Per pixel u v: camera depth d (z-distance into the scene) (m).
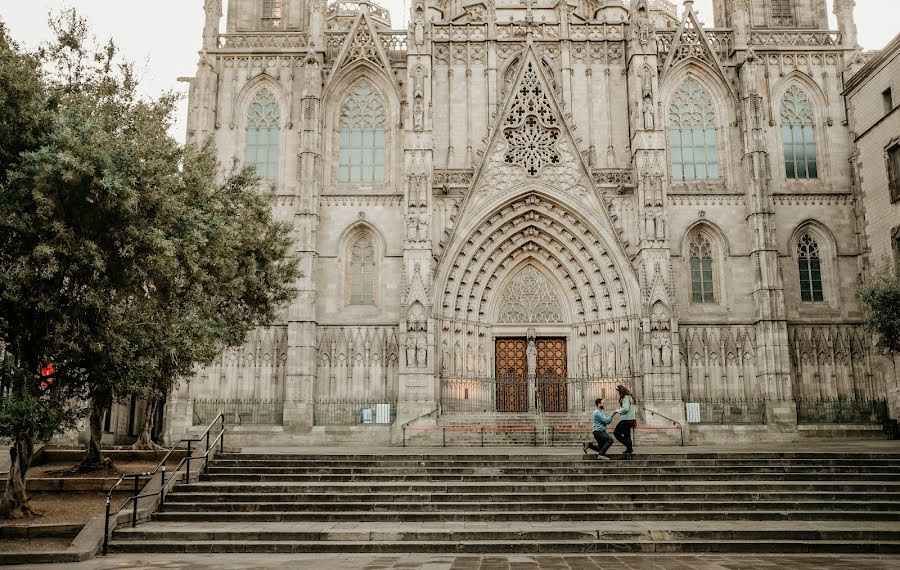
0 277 22.33
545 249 51.94
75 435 46.09
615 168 51.34
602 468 28.77
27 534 22.41
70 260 23.72
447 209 51.03
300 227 49.66
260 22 57.12
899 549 20.27
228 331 36.03
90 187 23.56
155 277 26.84
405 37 55.78
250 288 37.75
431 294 47.84
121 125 27.88
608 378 49.19
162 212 25.84
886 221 47.75
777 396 47.38
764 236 49.59
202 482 27.19
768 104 53.72
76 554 19.58
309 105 51.16
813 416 48.91
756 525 22.50
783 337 48.25
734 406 48.38
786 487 26.17
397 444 44.69
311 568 17.89
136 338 25.92
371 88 54.34
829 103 53.88
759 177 50.38
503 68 53.88
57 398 24.80
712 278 51.62
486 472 28.53
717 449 36.41
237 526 22.72
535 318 51.97
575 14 58.94
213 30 54.12
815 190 52.38
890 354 39.88
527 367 51.12
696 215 51.69
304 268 49.12
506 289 52.38
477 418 46.78
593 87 53.47
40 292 23.61
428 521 23.58
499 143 51.34
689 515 23.69
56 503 26.42
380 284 50.81
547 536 21.19
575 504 24.38
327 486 26.33
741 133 52.41
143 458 34.69
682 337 50.03
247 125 53.72
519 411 50.72
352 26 54.34
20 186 23.11
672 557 19.61
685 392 49.31
